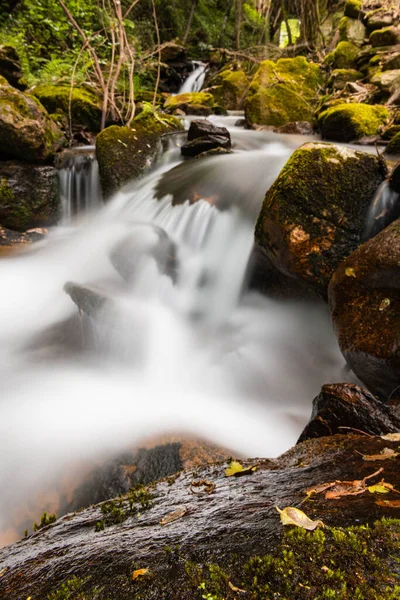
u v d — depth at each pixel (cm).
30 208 735
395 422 233
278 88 1015
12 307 520
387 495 125
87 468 280
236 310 492
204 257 523
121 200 716
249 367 427
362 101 898
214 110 1234
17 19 1090
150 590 91
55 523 167
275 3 1748
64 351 450
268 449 314
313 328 455
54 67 1046
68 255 629
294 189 390
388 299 316
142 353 433
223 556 99
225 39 1939
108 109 947
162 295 507
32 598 99
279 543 99
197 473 193
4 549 150
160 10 1716
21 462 287
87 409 354
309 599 81
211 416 354
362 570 88
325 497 129
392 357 293
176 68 1672
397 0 1111
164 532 120
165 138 793
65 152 792
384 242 323
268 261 462
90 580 99
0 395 369
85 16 1127
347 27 1166
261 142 835
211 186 584
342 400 240
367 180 399
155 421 338
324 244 386
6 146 718
